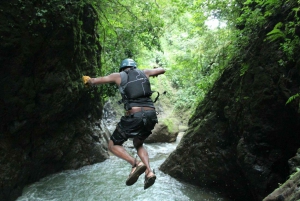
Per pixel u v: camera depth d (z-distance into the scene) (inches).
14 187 249.1
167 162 325.4
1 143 234.1
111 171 340.2
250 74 227.1
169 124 543.5
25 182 275.1
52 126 295.3
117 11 387.9
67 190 278.7
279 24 192.9
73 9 266.7
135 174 117.6
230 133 258.7
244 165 224.8
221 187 274.5
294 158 170.1
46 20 233.8
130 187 288.2
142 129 121.4
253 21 238.1
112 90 376.8
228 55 309.1
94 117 387.9
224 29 367.2
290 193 119.7
